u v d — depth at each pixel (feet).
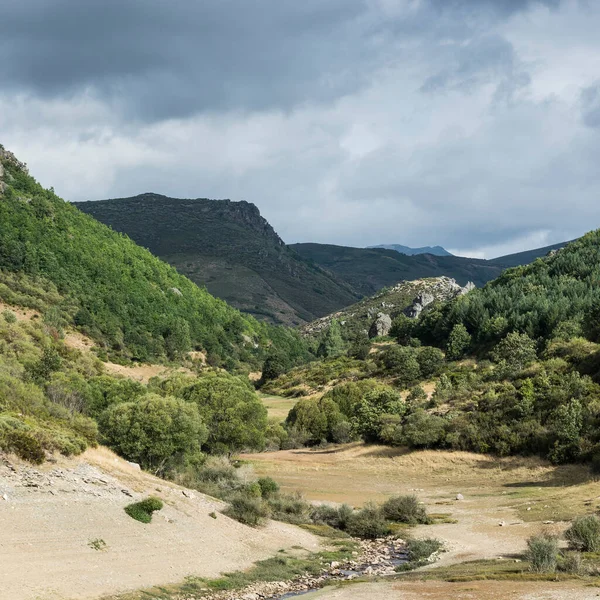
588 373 300.40
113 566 84.99
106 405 240.73
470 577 87.56
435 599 75.05
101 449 134.31
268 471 250.37
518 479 220.84
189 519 113.80
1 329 360.28
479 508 169.48
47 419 131.13
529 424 254.68
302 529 139.64
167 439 160.25
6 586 69.36
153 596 79.87
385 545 132.16
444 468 248.93
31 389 145.59
